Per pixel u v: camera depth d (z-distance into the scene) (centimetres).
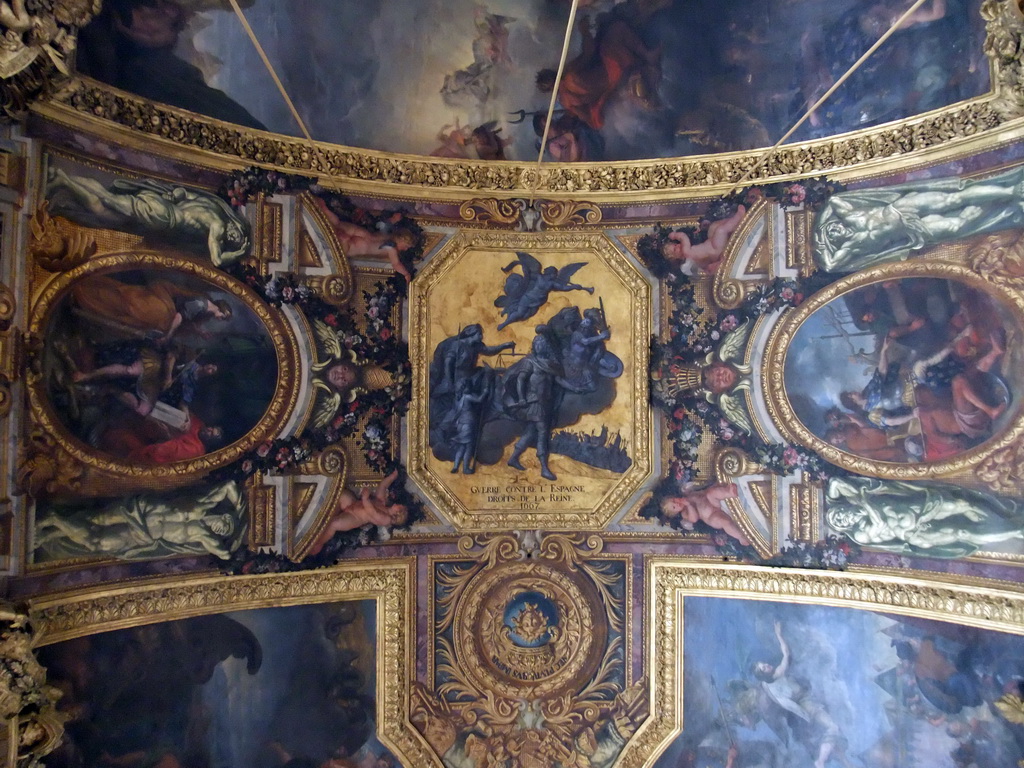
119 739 1048
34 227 984
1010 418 1061
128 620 1055
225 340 1170
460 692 1277
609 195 1283
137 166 1089
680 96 1223
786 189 1223
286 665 1195
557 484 1299
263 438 1193
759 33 1173
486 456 1295
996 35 948
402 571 1256
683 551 1275
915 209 1141
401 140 1240
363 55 1173
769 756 1237
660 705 1271
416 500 1277
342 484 1238
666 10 1180
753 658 1252
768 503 1242
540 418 1293
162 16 1046
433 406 1285
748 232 1248
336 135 1212
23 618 915
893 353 1164
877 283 1178
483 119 1247
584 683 1291
